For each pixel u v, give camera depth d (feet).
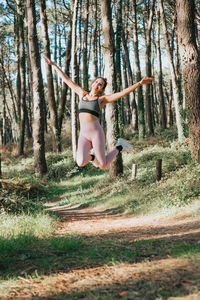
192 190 30.27
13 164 84.38
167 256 15.16
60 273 14.98
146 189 39.75
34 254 18.39
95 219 32.94
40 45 123.24
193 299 9.50
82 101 16.19
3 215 29.09
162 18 67.62
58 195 55.52
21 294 12.64
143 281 12.26
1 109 202.80
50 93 80.69
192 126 39.63
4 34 121.90
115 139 51.90
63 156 76.59
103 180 54.34
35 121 66.39
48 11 107.96
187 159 44.45
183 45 40.01
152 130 88.99
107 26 51.16
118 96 15.72
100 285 12.71
